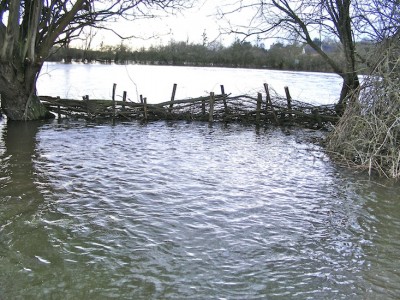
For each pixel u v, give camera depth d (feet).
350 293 16.76
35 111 59.31
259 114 62.23
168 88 111.65
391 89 37.32
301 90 104.27
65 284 16.84
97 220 23.16
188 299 16.10
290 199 27.89
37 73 58.54
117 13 61.26
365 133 38.22
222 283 17.25
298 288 17.03
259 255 19.74
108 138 47.70
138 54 173.99
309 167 36.88
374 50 43.37
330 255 19.95
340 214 25.32
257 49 148.97
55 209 24.59
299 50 87.61
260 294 16.55
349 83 60.13
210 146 44.98
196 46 174.40
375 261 19.44
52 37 56.44
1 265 18.04
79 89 101.09
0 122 56.70
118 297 16.11
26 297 15.90
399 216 25.21
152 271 18.03
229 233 22.04
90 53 148.46
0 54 53.21
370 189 30.68
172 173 33.14
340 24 58.90
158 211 24.79
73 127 54.75
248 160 38.81
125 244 20.42
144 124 59.77
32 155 37.81
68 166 34.27
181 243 20.70
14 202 25.53
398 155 35.17
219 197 27.68
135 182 30.32
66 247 19.92
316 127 60.23
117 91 100.63
